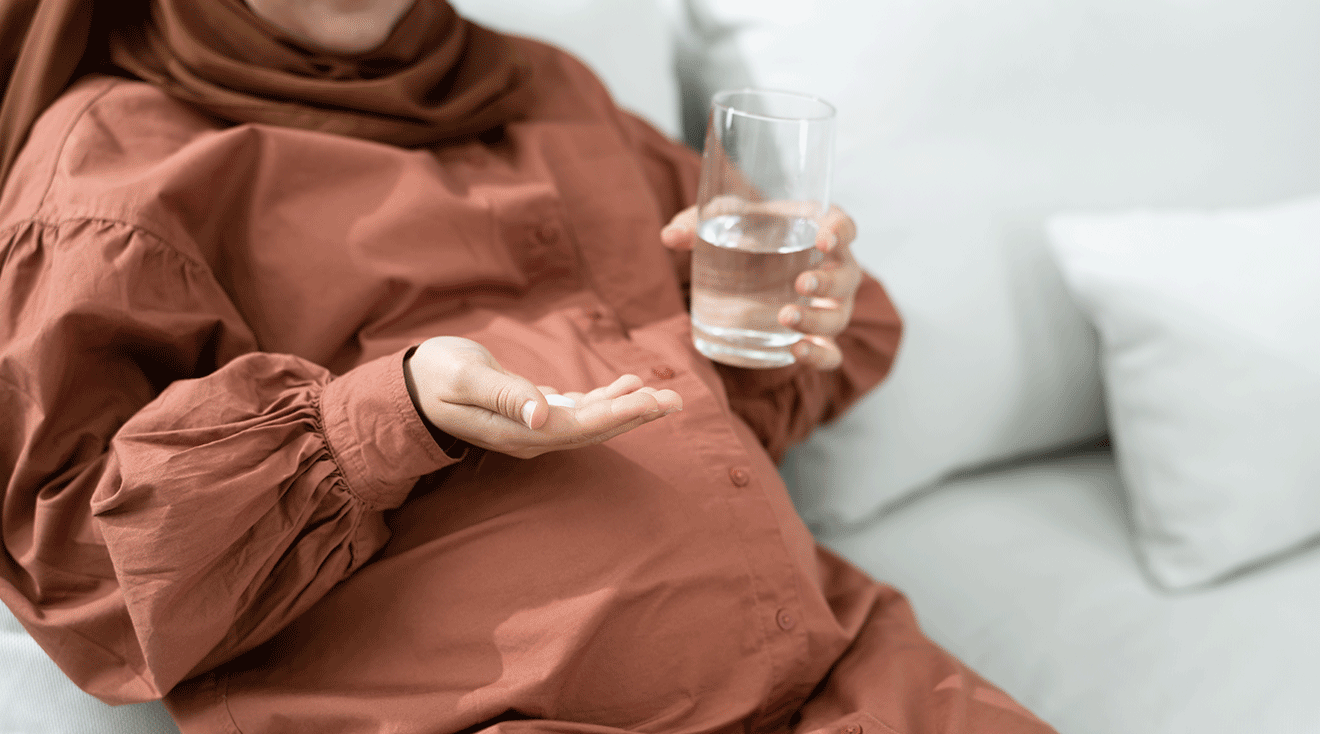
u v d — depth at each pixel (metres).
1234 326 1.08
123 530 0.62
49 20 0.81
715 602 0.75
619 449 0.77
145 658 0.65
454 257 0.85
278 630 0.71
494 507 0.74
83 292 0.69
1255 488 1.05
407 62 0.92
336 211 0.82
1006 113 1.18
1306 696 0.91
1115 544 1.13
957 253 1.15
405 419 0.67
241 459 0.64
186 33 0.81
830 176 0.77
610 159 0.98
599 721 0.72
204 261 0.76
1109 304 1.12
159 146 0.79
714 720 0.74
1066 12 1.18
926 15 1.14
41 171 0.77
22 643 0.75
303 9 0.82
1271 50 1.26
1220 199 1.27
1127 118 1.22
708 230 0.76
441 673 0.70
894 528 1.17
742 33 1.23
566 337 0.84
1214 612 1.02
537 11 1.14
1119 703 0.94
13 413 0.70
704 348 0.81
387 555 0.75
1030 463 1.30
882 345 1.07
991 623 1.04
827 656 0.82
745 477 0.80
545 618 0.69
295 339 0.80
